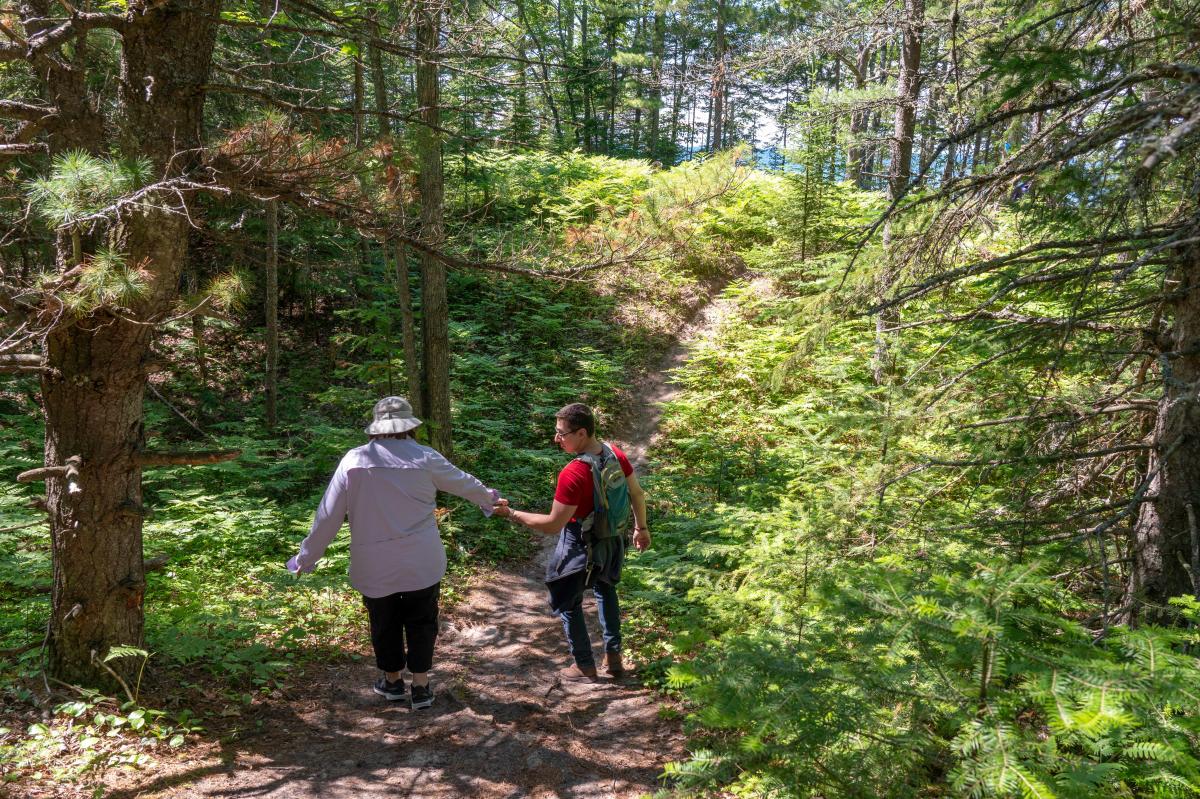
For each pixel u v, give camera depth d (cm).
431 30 500
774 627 275
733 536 594
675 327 1394
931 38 920
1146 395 379
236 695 415
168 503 765
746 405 1052
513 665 485
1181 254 324
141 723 355
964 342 403
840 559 372
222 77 683
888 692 225
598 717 409
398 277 805
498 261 529
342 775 342
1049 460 362
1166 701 199
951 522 391
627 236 541
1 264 345
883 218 358
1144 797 224
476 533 759
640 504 459
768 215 1709
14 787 299
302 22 566
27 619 471
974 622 197
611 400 1161
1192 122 188
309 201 439
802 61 1048
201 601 529
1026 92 324
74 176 284
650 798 262
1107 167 274
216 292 359
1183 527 340
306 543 383
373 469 382
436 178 675
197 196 380
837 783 220
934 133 757
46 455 378
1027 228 355
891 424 390
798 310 405
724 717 213
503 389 1176
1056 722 176
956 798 198
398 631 409
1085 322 355
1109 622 358
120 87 365
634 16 2684
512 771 350
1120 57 311
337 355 1275
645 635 521
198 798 314
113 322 358
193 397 1114
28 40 330
